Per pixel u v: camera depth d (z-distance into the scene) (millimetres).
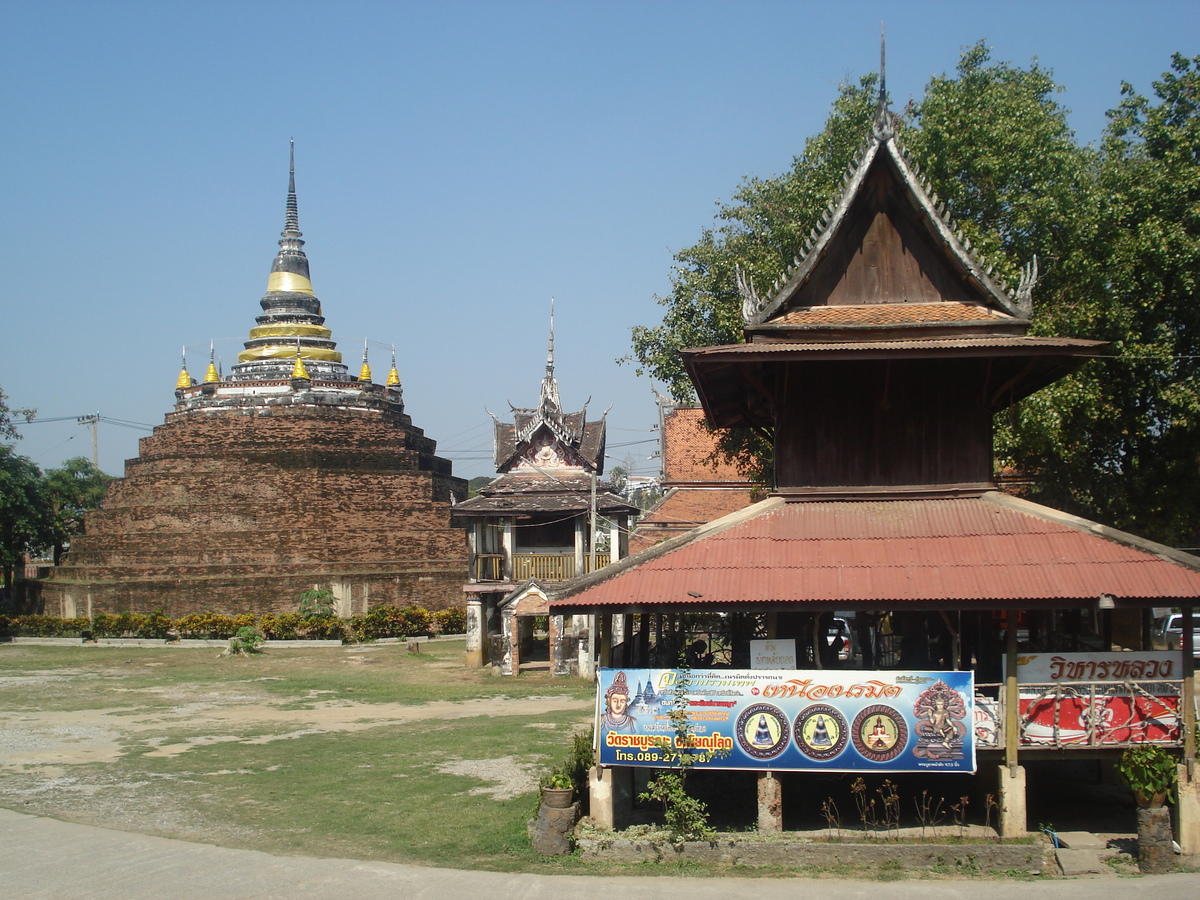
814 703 15469
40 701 35969
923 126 29797
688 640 23047
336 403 69000
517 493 48469
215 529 64125
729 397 20078
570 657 42906
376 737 27484
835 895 13234
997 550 15445
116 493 68812
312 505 64812
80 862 15281
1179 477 31797
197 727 29844
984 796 16406
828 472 17391
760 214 35250
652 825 16109
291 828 17562
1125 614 18875
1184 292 30000
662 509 48812
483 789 20406
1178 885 13500
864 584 14938
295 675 43938
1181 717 15312
